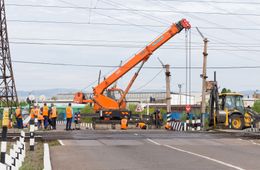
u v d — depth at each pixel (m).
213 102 42.69
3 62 55.19
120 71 46.12
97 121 45.53
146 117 47.97
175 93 127.31
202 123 44.59
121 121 44.47
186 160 17.11
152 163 16.19
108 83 46.16
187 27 45.03
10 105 56.88
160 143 24.83
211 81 43.47
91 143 24.36
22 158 16.50
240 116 42.06
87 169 14.59
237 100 42.56
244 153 20.11
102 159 17.38
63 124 66.12
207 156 18.58
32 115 39.41
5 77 55.66
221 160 17.16
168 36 45.34
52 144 23.58
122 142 25.16
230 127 42.03
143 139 27.23
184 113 62.69
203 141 26.58
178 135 31.11
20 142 16.67
